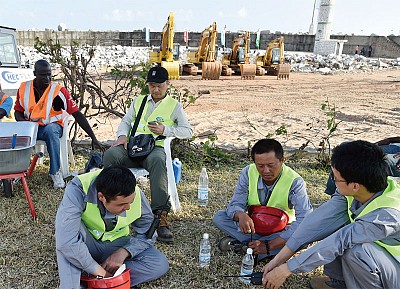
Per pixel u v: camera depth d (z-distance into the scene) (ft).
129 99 19.62
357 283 8.41
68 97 15.79
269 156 10.11
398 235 8.07
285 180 10.86
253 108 37.83
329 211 9.09
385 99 44.68
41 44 19.47
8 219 12.76
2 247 11.19
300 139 25.86
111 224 9.34
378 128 30.42
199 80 58.70
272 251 10.68
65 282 8.54
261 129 29.07
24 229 12.23
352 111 37.32
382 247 8.20
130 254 9.32
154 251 10.05
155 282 10.05
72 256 8.48
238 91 49.11
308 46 129.80
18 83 19.69
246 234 11.19
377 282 8.04
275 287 8.70
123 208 8.32
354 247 8.06
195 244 11.91
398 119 33.91
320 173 18.60
